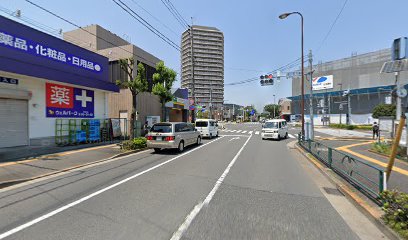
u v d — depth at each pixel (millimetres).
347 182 6469
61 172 7836
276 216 4387
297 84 67750
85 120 14594
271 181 6965
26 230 3783
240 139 22016
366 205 4664
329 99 59219
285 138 23281
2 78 10719
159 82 18219
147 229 3828
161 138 12195
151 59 24125
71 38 27047
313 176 7652
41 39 12211
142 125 22000
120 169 8375
